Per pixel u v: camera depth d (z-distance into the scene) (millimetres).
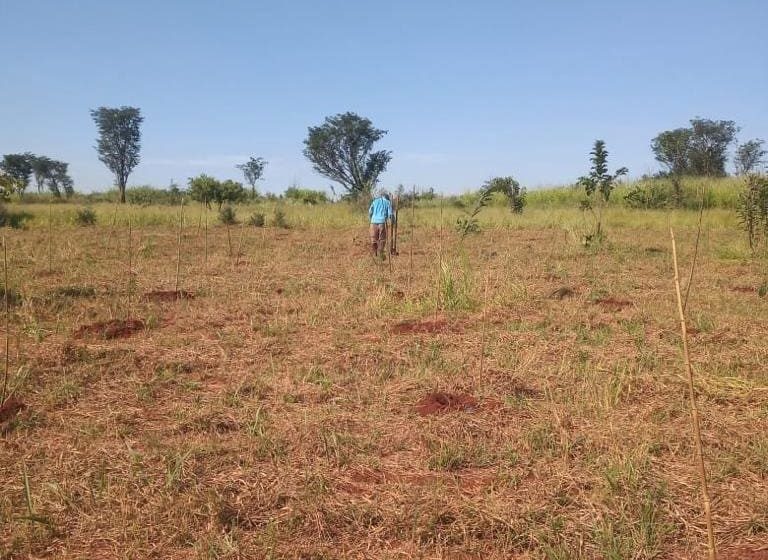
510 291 8445
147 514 3100
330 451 3854
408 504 3232
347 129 58469
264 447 3834
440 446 3920
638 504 3195
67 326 6695
